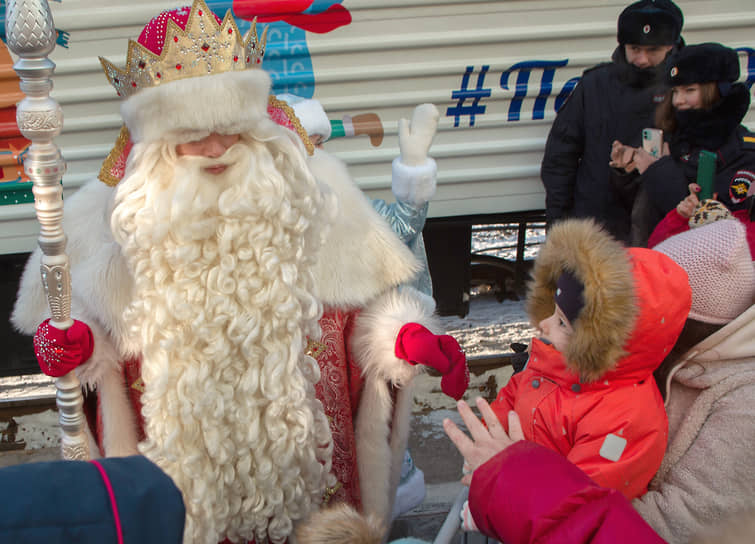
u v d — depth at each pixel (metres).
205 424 1.62
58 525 0.73
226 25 1.55
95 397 1.90
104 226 1.77
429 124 2.27
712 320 1.50
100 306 1.72
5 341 3.31
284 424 1.70
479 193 3.67
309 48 3.24
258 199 1.61
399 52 3.34
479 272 4.07
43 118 1.45
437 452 3.08
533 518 1.12
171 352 1.62
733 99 2.64
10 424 3.14
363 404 2.08
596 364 1.45
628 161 3.12
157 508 0.78
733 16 3.50
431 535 2.66
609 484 1.45
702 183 2.67
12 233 3.28
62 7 3.02
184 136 1.53
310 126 2.27
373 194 3.58
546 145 3.45
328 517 1.23
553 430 1.58
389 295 2.05
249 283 1.62
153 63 1.50
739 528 0.94
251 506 1.73
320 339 1.97
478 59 3.41
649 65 3.05
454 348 1.96
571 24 3.42
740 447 1.37
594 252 1.43
